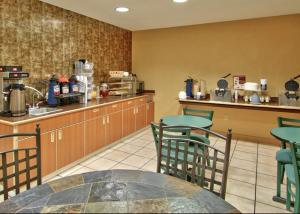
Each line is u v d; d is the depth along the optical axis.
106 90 4.61
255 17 4.09
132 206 1.14
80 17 4.01
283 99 4.00
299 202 1.93
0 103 2.67
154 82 5.54
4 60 2.87
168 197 1.23
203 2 3.19
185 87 5.17
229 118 4.61
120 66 5.29
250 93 4.51
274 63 4.29
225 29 4.63
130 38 5.62
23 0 3.04
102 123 3.76
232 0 3.10
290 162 2.29
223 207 1.14
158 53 5.40
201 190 1.31
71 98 3.65
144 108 5.15
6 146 2.47
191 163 1.63
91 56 4.35
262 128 4.37
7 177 1.45
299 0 3.14
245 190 2.64
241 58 4.55
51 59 3.53
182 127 1.80
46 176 2.79
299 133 2.54
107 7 3.45
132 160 3.50
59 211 1.10
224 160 1.48
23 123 2.45
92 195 1.24
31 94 3.25
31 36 3.19
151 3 3.24
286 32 4.14
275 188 2.69
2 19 2.81
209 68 4.88
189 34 5.00
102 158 3.56
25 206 1.14
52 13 3.47
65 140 3.04
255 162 3.45
